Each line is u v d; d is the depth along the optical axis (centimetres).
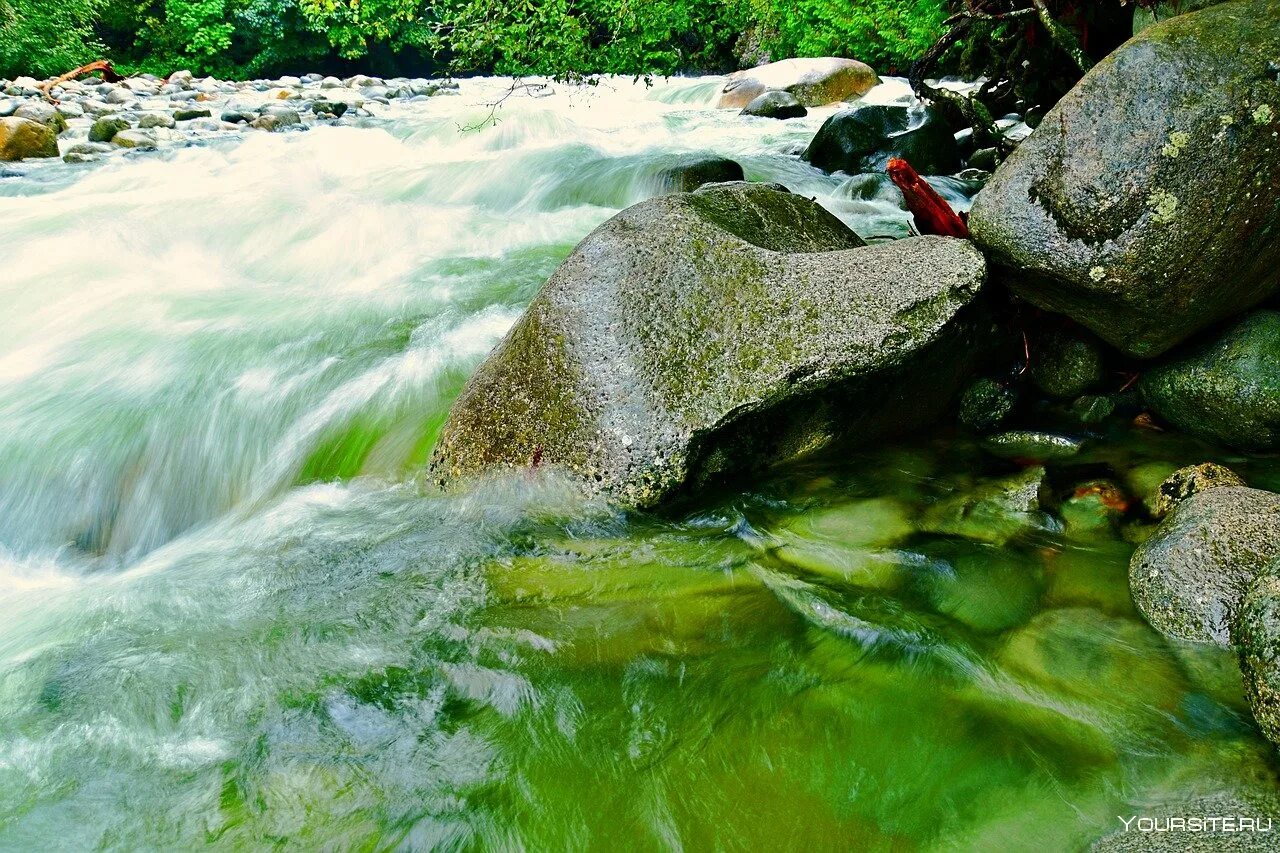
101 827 223
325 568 326
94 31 2614
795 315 329
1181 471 312
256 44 2805
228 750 245
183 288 621
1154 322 325
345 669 272
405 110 1653
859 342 320
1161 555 265
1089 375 371
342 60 3006
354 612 298
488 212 830
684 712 247
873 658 262
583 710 250
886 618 277
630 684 257
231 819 223
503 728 246
